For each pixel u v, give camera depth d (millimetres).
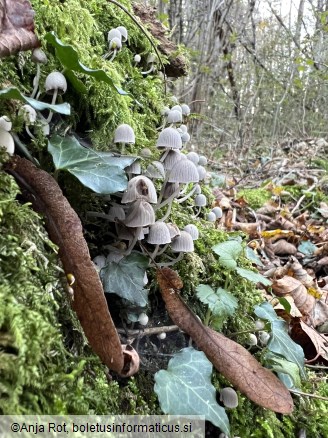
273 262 351
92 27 199
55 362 92
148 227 158
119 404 121
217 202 435
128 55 229
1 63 135
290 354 161
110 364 107
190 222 209
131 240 151
